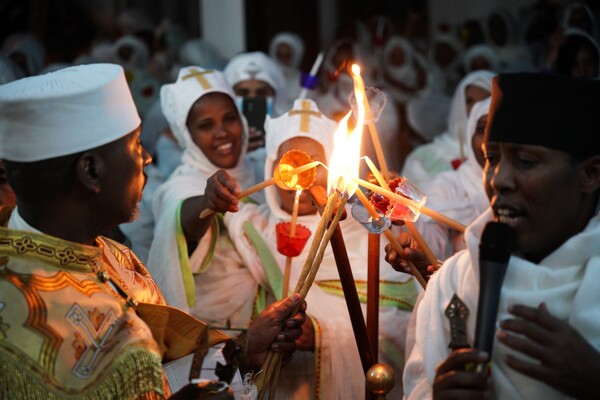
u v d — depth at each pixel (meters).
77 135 1.80
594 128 1.67
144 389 1.78
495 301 1.66
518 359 1.68
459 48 7.23
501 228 1.67
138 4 8.65
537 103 1.66
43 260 1.79
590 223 1.72
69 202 1.83
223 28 5.54
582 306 1.66
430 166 4.45
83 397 1.72
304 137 2.71
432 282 1.89
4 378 1.70
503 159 1.70
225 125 3.21
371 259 2.19
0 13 7.58
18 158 1.80
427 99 5.99
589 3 7.18
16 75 4.38
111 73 1.87
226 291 2.79
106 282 1.87
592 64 4.61
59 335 1.74
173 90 3.29
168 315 1.93
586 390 1.61
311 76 3.09
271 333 2.22
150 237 3.51
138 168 1.89
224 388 1.78
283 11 7.17
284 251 2.38
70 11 7.92
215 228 2.83
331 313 2.60
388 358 2.58
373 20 7.40
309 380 2.61
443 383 1.66
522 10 7.37
